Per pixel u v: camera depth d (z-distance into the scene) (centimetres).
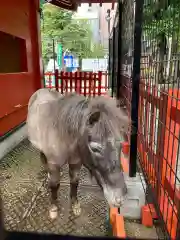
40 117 213
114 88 787
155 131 241
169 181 199
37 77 566
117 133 159
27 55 505
